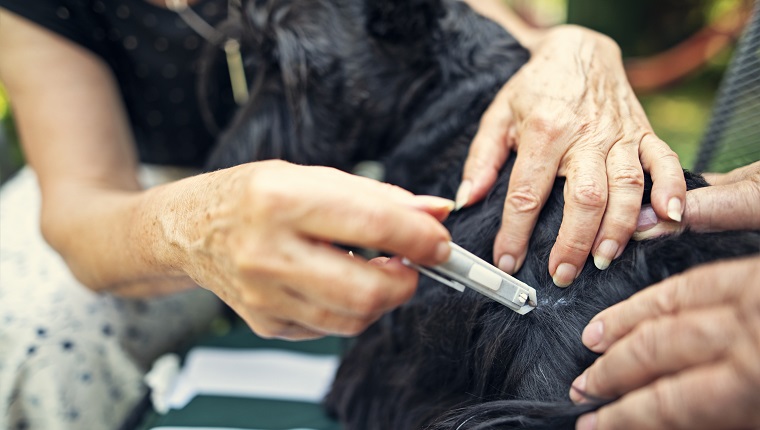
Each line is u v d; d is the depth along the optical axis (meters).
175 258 0.73
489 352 0.77
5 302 1.32
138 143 1.71
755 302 0.48
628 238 0.72
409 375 0.95
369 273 0.57
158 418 1.25
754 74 1.20
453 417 0.74
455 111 1.05
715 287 0.53
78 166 1.26
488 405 0.70
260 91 1.15
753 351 0.47
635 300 0.59
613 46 1.05
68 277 1.40
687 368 0.52
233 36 1.26
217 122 1.60
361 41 1.06
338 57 1.06
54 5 1.31
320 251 0.56
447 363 0.88
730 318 0.50
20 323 1.27
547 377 0.69
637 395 0.55
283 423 1.19
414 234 0.56
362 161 1.18
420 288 0.97
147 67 1.50
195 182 0.71
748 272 0.51
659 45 3.35
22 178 1.85
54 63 1.31
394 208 0.55
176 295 1.58
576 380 0.62
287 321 0.65
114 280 1.10
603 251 0.72
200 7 1.44
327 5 1.07
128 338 1.42
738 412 0.49
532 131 0.84
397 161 1.08
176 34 1.45
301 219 0.54
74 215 1.15
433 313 0.90
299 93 1.06
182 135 1.66
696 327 0.51
